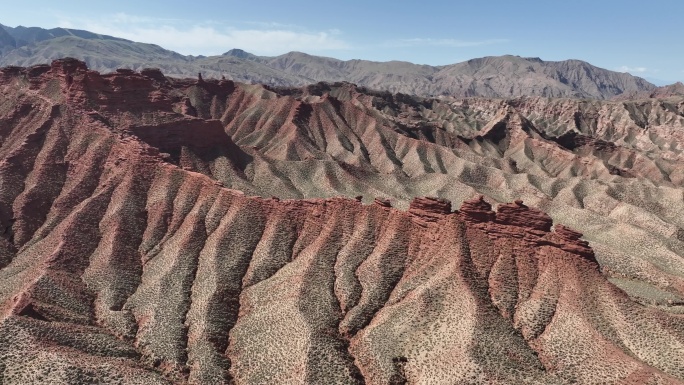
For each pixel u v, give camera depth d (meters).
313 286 82.44
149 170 117.44
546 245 79.94
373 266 85.81
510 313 72.69
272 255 93.44
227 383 68.00
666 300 88.88
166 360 71.25
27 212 107.69
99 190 113.94
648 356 63.97
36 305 76.38
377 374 66.12
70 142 127.94
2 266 94.50
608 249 110.38
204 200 108.31
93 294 86.19
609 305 71.56
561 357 64.81
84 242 97.94
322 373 65.56
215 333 76.44
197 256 95.50
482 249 82.00
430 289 76.19
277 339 72.62
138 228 103.94
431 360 65.25
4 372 60.50
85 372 61.91
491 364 62.22
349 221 95.94
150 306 82.38
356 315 77.00
